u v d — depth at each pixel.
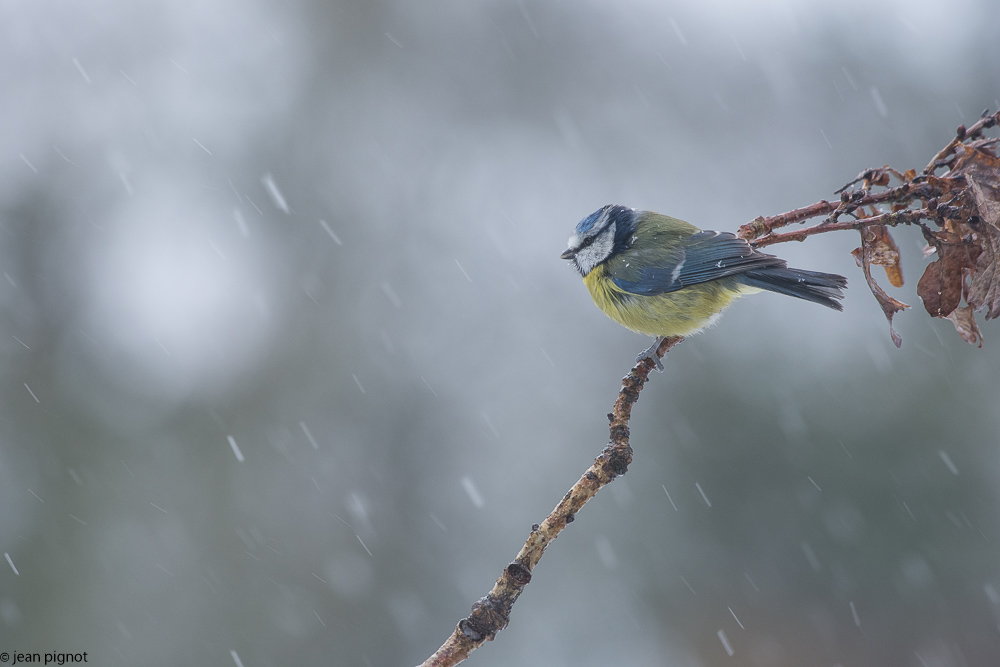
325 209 17.09
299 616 14.41
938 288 4.58
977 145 4.48
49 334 14.56
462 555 15.41
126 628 13.47
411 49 19.00
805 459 15.30
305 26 18.31
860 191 4.66
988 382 14.80
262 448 15.40
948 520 14.66
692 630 14.98
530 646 14.73
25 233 14.77
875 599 14.77
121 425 14.66
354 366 16.09
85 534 13.84
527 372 16.44
